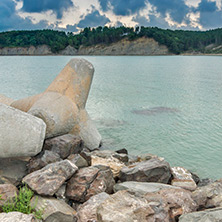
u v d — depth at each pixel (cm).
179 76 4088
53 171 569
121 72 4812
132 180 680
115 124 1430
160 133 1289
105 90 2602
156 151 1074
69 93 1004
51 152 710
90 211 468
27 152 695
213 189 577
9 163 684
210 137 1235
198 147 1117
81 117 1021
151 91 2564
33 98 992
